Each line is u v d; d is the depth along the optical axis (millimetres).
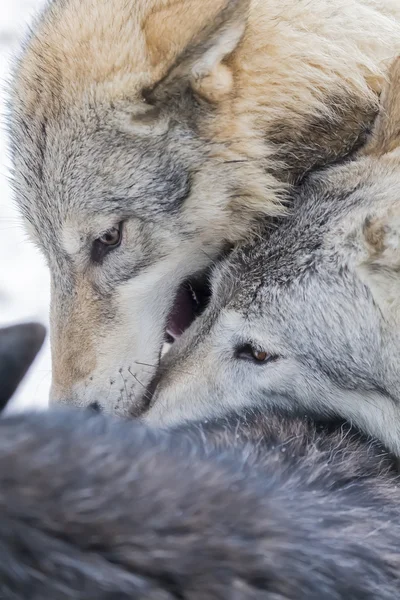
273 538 4344
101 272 8141
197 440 6211
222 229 8172
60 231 8156
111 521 3879
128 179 7863
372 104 8234
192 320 8586
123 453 4270
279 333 7547
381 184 7484
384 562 5297
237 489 4480
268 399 7758
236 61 8023
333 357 7434
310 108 8180
